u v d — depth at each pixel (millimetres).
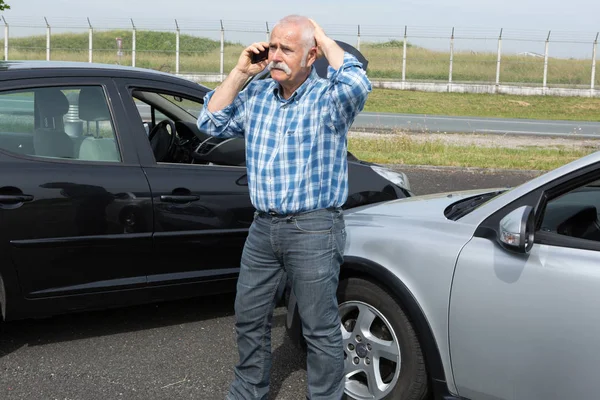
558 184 3139
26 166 4117
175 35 33531
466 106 29641
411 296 3344
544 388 2977
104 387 3951
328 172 3170
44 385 3957
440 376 3293
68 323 4895
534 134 18891
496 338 3088
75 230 4188
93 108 4430
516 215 2994
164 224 4461
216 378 4102
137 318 5020
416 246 3385
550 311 2930
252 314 3424
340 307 3703
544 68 33688
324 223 3189
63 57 33094
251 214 4773
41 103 4266
